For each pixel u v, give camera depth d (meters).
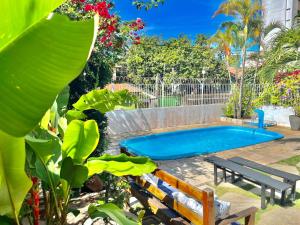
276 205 4.86
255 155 8.10
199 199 2.87
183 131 12.20
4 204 1.65
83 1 5.51
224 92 14.91
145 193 4.24
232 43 13.79
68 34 1.00
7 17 1.01
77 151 2.37
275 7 21.47
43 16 1.01
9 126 1.04
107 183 4.23
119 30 6.11
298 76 11.18
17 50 1.01
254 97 14.09
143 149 10.75
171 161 7.66
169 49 24.09
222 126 13.09
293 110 12.28
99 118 5.53
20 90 1.02
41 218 3.05
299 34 9.00
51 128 2.79
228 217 3.22
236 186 5.75
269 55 9.87
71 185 2.27
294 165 7.11
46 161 2.24
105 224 3.46
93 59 5.52
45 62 1.01
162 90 13.03
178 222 3.26
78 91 5.30
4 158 1.46
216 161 5.96
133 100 3.47
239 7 12.91
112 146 9.38
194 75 23.06
